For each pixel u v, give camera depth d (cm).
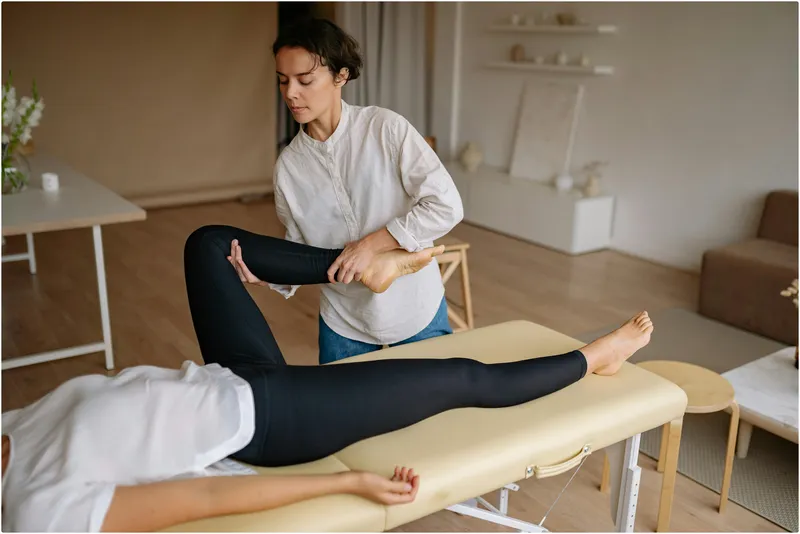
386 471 142
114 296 377
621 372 186
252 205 607
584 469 235
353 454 149
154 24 579
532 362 172
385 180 173
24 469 128
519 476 152
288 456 144
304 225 183
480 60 564
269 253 174
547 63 511
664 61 437
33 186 328
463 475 144
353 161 172
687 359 319
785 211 368
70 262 433
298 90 158
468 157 554
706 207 430
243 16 617
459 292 397
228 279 169
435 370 159
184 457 133
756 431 263
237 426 136
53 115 556
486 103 567
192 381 142
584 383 179
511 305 380
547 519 208
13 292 380
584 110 492
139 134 593
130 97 582
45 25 539
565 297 395
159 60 588
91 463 127
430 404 157
